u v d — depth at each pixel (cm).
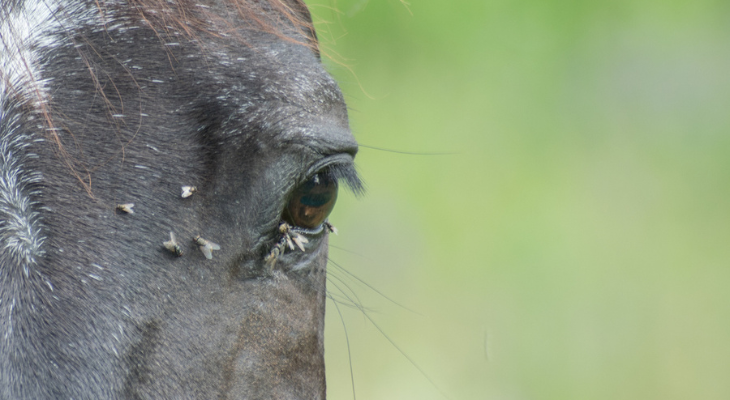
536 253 2961
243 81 670
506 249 2983
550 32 3628
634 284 2889
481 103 3488
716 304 2833
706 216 3186
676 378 2600
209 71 659
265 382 703
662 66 3653
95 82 616
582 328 2752
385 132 3312
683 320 2773
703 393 2566
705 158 3394
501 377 2566
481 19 3556
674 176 3328
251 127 662
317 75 734
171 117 637
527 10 3594
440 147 3294
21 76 597
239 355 677
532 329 2733
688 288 2897
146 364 603
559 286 2864
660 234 3075
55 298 567
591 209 3178
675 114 3559
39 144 584
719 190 3278
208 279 650
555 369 2619
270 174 674
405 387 2492
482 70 3547
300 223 731
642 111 3581
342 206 2961
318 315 801
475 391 2512
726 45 3691
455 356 2609
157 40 652
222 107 652
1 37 608
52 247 574
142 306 603
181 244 630
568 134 3484
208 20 692
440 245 2961
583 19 3684
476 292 2808
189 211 637
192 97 647
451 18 3497
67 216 584
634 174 3338
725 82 3622
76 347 566
